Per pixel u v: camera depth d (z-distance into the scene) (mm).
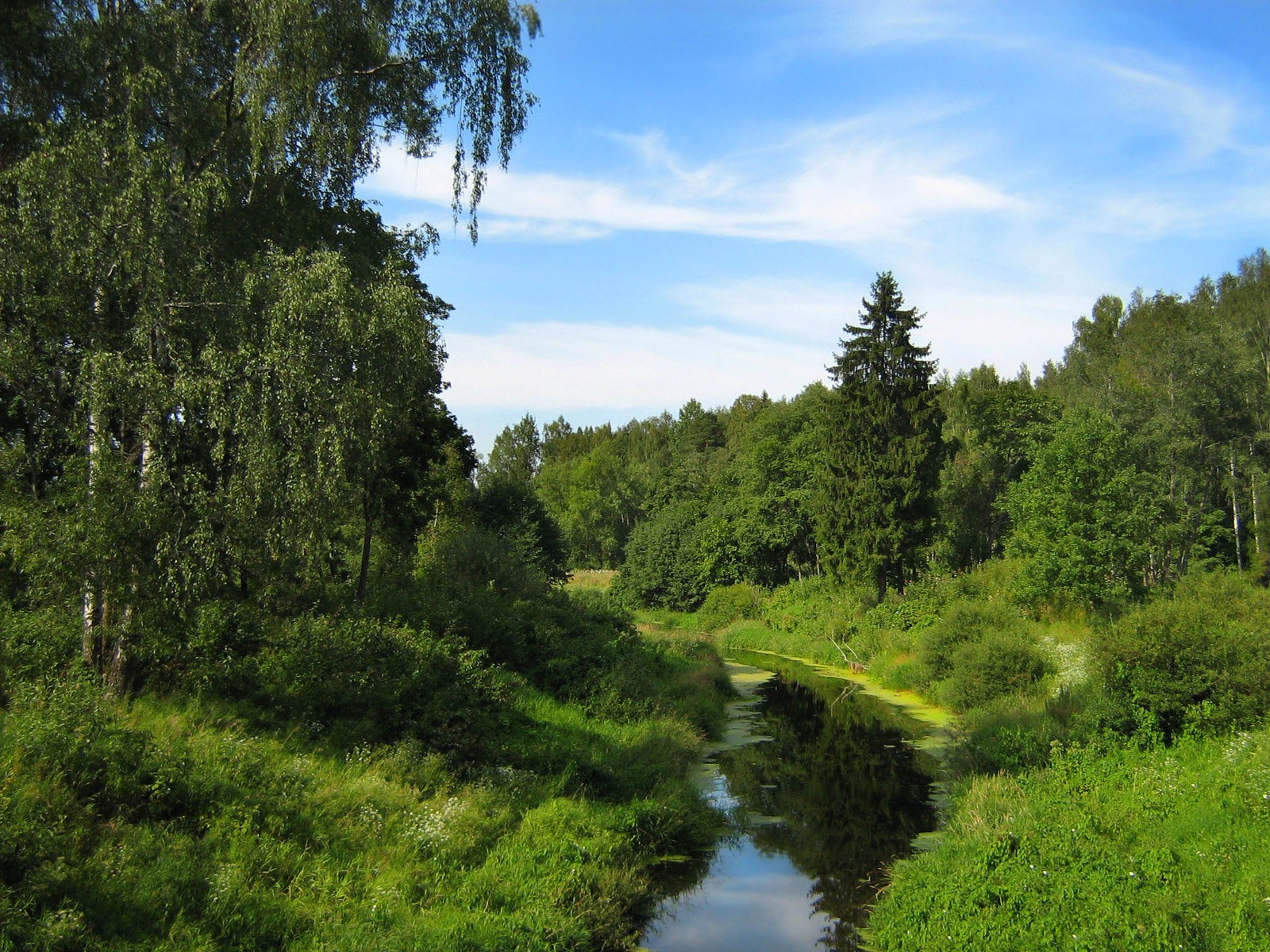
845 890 11812
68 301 11953
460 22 14820
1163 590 25250
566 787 13469
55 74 13367
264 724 12086
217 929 7430
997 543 45156
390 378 12438
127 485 11250
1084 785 12781
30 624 12375
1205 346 37062
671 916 10930
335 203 15391
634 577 57031
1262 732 12695
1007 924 8695
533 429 130625
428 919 8508
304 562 13781
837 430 39312
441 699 13852
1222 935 7668
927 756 19078
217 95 13875
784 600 46031
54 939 6305
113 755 8742
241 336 11719
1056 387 61969
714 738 20922
